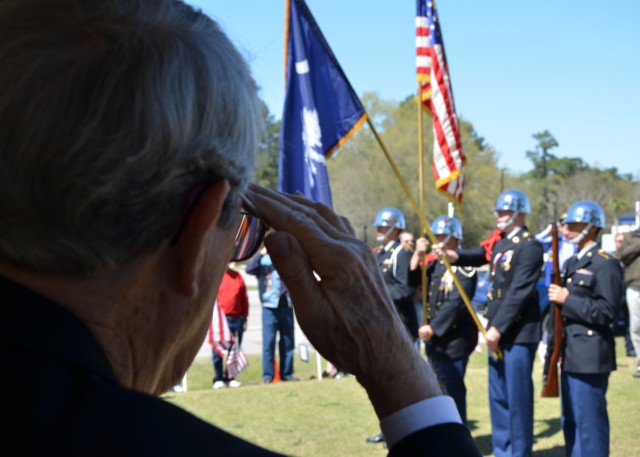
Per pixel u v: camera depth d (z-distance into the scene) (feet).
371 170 161.58
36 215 2.50
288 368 35.06
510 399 21.02
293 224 3.52
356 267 3.49
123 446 2.34
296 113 18.22
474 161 174.29
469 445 3.30
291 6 18.38
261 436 24.00
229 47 2.94
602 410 19.17
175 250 2.77
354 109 18.42
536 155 274.57
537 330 21.04
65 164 2.49
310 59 18.31
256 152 3.01
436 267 24.32
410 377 3.49
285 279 3.50
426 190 157.07
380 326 3.49
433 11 23.27
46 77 2.52
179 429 2.46
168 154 2.60
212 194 2.73
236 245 3.65
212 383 34.78
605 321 18.83
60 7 2.67
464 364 22.89
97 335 2.65
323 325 3.48
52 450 2.27
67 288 2.60
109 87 2.54
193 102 2.67
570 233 19.54
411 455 3.28
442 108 23.45
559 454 22.52
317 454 21.99
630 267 33.45
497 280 21.39
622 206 184.44
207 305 3.03
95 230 2.54
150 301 2.78
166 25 2.76
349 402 28.99
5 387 2.33
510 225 21.53
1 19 2.63
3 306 2.45
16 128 2.49
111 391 2.46
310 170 18.02
